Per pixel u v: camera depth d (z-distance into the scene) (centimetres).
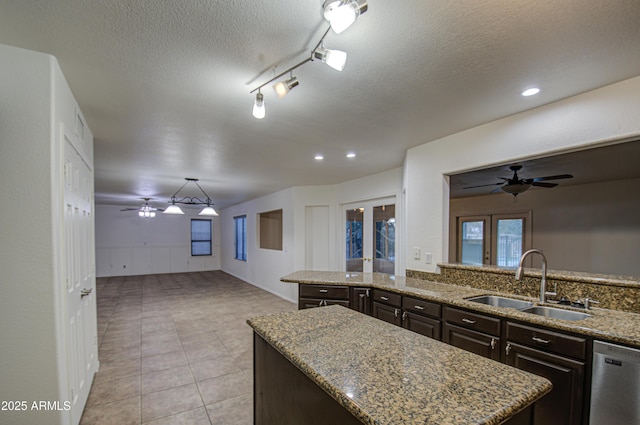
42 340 154
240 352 348
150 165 418
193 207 1043
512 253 535
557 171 365
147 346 365
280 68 173
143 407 237
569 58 161
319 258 613
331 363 117
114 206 957
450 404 89
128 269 971
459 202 619
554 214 486
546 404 176
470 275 276
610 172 371
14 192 150
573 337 167
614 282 200
